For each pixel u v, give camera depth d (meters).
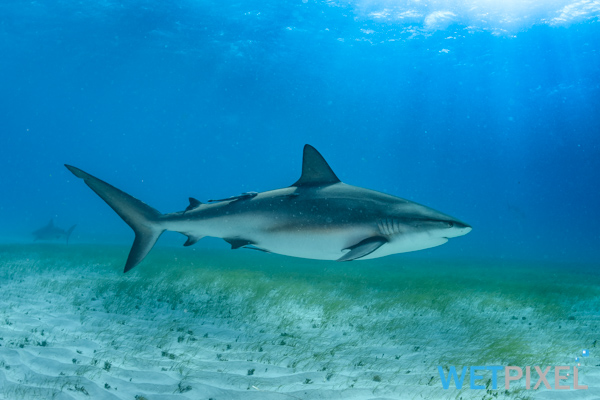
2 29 60.53
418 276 17.20
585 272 23.69
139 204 5.79
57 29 59.25
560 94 95.56
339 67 73.62
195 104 109.44
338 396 4.31
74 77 89.00
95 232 75.62
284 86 87.75
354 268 21.67
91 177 5.84
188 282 12.53
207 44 61.69
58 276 13.47
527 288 13.38
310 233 4.98
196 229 5.49
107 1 49.00
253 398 4.20
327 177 5.35
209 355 5.69
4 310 8.16
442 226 4.65
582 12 49.00
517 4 47.34
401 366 5.48
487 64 72.88
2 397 4.02
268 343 6.43
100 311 8.41
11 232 63.25
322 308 9.52
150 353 5.63
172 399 4.15
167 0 47.88
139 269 15.09
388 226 4.80
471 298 11.34
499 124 127.00
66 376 4.61
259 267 19.22
